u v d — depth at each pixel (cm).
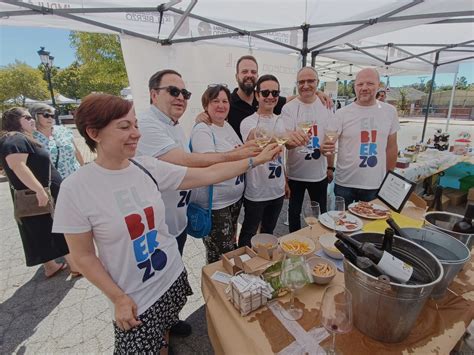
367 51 510
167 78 154
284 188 235
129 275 105
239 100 254
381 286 73
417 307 73
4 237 344
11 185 221
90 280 97
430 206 365
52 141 287
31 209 219
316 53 440
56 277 257
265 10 274
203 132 184
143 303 109
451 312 92
